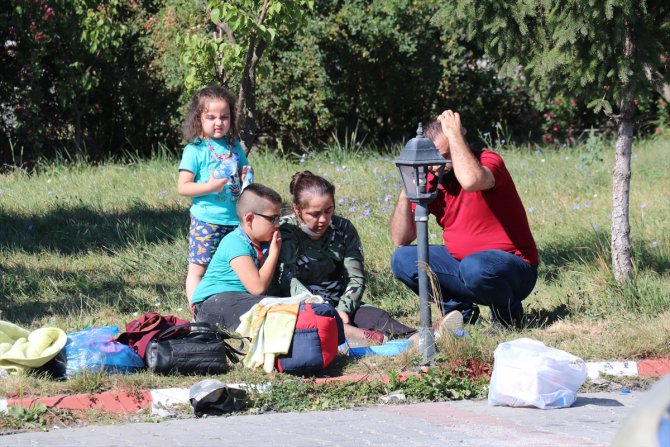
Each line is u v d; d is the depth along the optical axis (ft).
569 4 51.83
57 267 70.38
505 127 136.67
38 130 115.24
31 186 97.45
